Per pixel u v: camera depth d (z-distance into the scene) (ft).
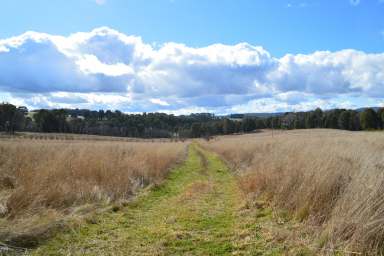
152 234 23.81
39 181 30.17
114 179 38.40
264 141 98.73
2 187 32.40
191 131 437.99
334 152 32.35
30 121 319.27
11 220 23.73
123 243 22.02
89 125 374.43
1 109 284.61
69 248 20.81
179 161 85.81
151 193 40.32
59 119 333.01
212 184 45.88
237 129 419.33
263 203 30.81
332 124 346.33
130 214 29.81
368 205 19.53
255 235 23.02
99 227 25.40
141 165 51.13
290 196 27.91
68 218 25.75
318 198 24.86
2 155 47.44
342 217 20.33
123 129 389.80
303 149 41.83
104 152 56.75
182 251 20.81
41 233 22.17
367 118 291.38
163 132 440.04
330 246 18.67
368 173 23.27
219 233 23.89
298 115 387.34
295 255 18.97
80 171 38.50
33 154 48.65
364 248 18.10
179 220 27.55
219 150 117.91
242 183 39.29
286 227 23.67
